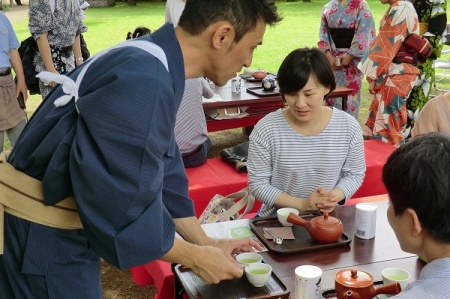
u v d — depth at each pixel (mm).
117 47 1346
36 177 1338
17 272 1392
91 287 1433
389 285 1438
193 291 1568
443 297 994
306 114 2180
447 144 1059
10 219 1366
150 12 17453
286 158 2268
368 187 3414
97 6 19578
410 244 1108
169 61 1338
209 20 1318
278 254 1784
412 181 1037
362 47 4824
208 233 1968
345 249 1840
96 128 1192
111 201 1203
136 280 2406
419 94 4363
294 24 14398
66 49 4223
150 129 1209
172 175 1662
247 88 4457
